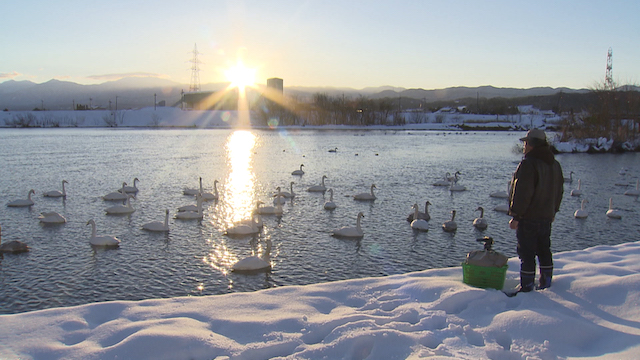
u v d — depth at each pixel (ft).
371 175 150.51
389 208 99.91
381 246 72.38
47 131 423.64
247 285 56.59
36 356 21.29
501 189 125.70
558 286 29.43
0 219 87.20
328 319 24.41
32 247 70.28
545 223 29.22
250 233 77.87
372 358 21.79
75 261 64.49
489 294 27.45
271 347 21.95
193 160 188.14
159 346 21.66
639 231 83.51
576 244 75.72
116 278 58.54
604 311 26.13
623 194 121.39
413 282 30.12
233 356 21.29
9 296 53.16
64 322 24.29
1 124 567.59
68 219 87.40
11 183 128.88
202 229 80.89
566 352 22.43
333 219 89.35
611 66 399.85
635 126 268.00
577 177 153.58
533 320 23.98
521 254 29.66
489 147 265.34
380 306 26.94
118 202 103.76
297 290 28.96
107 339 22.80
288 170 160.66
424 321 24.68
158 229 78.84
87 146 250.16
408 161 192.24
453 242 74.95
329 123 576.61
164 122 604.90
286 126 541.34
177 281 57.72
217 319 24.73
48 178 137.90
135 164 172.65
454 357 21.34
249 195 114.21
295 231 80.48
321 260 65.77
